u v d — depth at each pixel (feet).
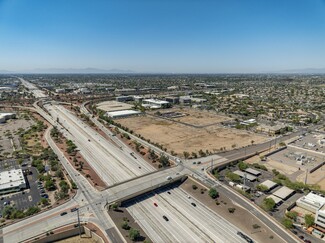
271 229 270.46
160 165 436.35
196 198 341.62
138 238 259.80
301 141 590.55
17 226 270.05
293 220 288.92
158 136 632.38
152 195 349.00
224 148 532.73
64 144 552.00
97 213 294.25
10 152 511.40
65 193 334.85
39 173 411.13
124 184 363.35
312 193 334.24
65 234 261.44
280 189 354.13
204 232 273.75
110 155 491.31
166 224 287.07
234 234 268.82
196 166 433.89
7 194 348.38
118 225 276.41
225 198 333.01
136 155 492.95
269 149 527.81
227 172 408.46
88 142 569.64
